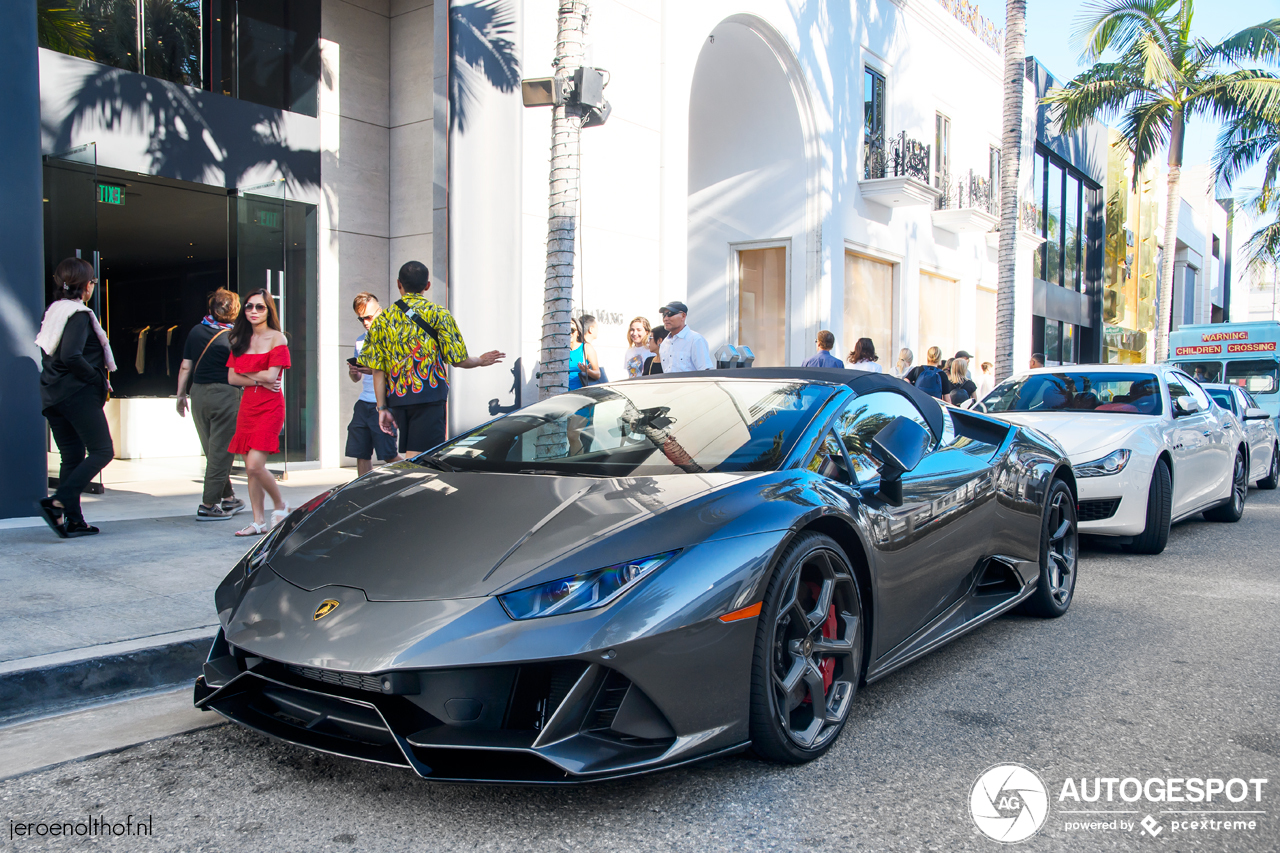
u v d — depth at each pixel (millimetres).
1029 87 21156
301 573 2389
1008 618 4258
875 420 3254
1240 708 2998
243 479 8320
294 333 9148
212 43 8633
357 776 2389
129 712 2873
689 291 14180
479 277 7758
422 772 2002
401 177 9961
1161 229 32688
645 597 2117
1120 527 5715
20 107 5617
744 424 2988
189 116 8258
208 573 4262
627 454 2895
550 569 2150
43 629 3320
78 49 7680
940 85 17078
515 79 7930
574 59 6215
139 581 4094
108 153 7680
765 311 13547
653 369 8539
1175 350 16609
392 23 10016
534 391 8258
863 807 2232
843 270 13719
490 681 2066
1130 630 4027
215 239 11953
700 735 2178
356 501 2797
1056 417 6309
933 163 16938
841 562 2645
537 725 2078
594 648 2016
